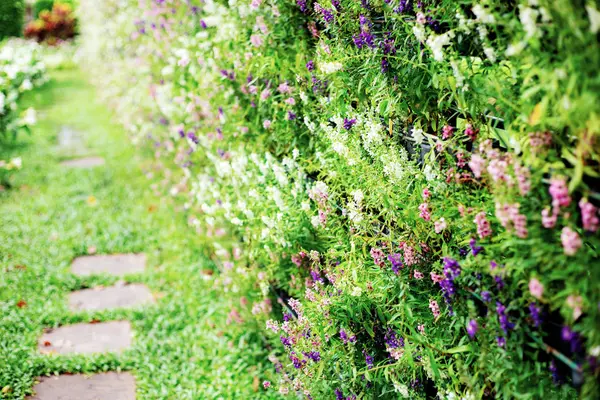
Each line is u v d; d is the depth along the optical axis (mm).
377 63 2721
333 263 3057
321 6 3045
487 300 2045
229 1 3730
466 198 2223
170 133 5707
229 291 4199
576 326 1728
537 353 1953
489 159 2047
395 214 2586
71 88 14172
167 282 4848
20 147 8289
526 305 1945
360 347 2807
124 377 3682
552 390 1986
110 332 4164
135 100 7109
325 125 3055
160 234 5734
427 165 2398
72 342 4016
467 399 2205
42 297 4504
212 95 4273
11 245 5316
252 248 3721
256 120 3768
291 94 3414
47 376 3641
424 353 2426
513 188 1910
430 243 2420
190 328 4176
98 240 5531
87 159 8203
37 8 26000
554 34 1776
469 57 2271
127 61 7703
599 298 1654
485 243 2082
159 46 5973
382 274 2643
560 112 1729
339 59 2855
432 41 2242
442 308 2387
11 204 6344
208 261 5070
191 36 4863
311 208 3311
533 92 1808
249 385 3566
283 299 3725
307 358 2898
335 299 2781
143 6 6242
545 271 1895
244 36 3805
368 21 2729
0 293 4480
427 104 2508
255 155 3635
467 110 2229
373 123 2725
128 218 6082
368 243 2777
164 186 6172
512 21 1919
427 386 2670
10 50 6254
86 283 4785
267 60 3512
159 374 3693
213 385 3596
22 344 3850
